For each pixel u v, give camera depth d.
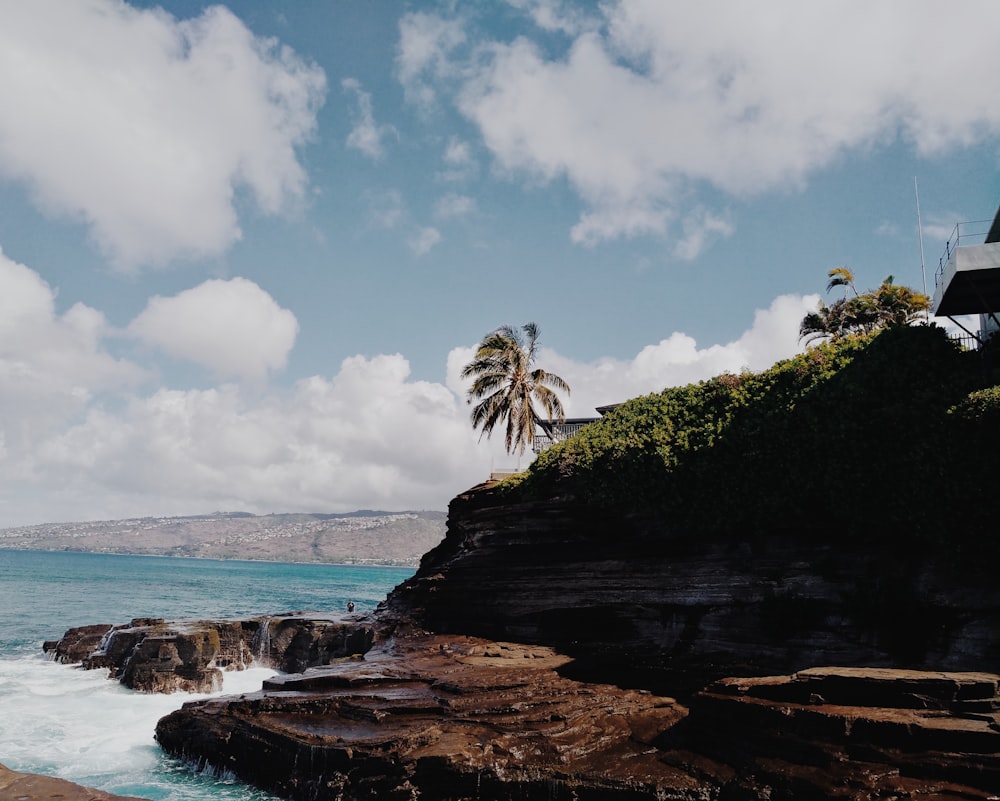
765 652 22.19
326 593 123.88
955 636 18.59
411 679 23.14
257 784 19.86
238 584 143.00
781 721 15.10
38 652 46.56
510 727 18.33
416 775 16.94
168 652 35.56
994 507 17.98
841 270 45.16
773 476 23.50
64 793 11.09
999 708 13.58
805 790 13.42
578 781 15.98
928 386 20.22
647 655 24.27
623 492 27.61
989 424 18.03
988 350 20.19
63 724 26.88
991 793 12.09
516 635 29.62
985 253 18.77
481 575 32.59
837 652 20.81
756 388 25.22
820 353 24.02
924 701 14.32
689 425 26.62
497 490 33.44
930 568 19.91
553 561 30.02
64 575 146.00
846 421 21.48
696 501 25.39
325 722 20.25
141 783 20.45
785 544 23.58
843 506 21.66
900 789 12.62
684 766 15.95
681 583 25.39
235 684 36.94
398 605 38.56
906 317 41.22
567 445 31.06
